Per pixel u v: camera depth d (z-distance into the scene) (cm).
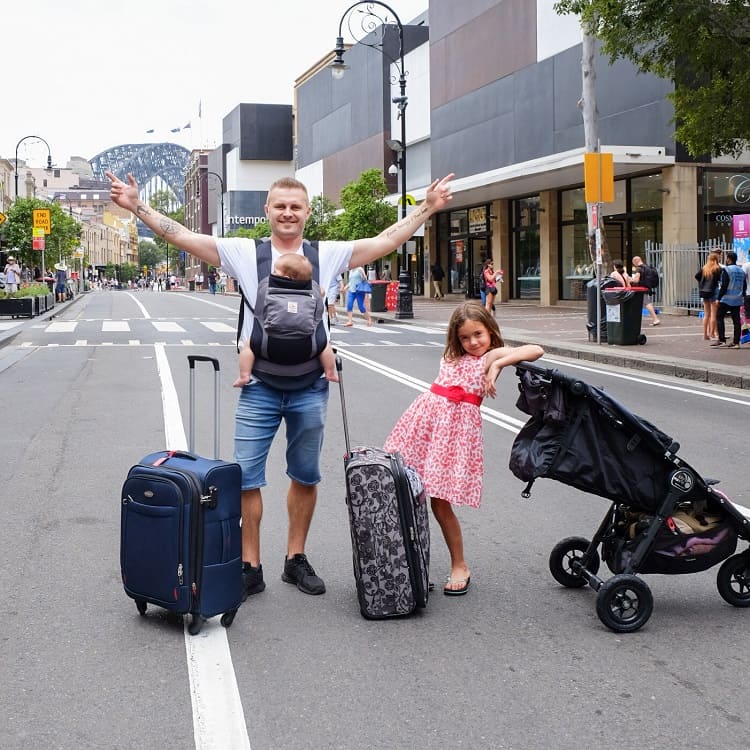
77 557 530
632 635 421
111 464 775
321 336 464
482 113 3753
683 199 2672
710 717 338
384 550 432
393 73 5025
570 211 3359
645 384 1325
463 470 466
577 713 341
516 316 2808
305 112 6494
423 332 2338
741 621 441
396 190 5088
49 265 6166
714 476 739
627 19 1428
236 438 472
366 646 404
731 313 1705
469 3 3816
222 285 7788
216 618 438
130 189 458
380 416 1016
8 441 871
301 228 470
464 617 442
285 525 603
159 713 339
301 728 328
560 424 439
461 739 320
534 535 584
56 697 352
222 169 10219
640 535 445
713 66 1436
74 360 1590
